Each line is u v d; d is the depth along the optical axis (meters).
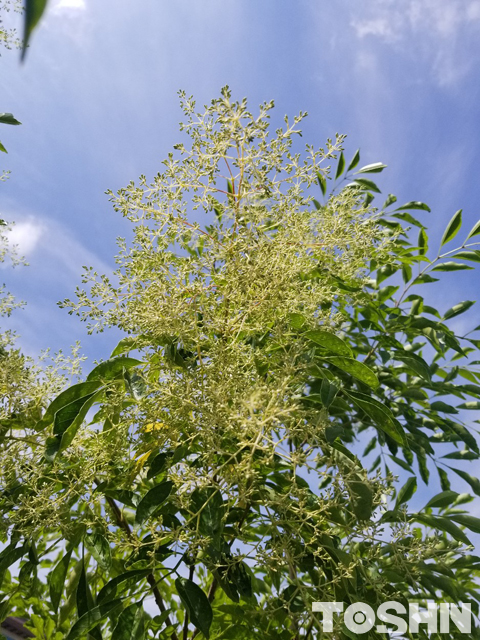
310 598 1.92
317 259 2.31
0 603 2.17
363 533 1.89
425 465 3.47
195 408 1.76
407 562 1.97
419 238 3.57
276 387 1.66
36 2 0.28
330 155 2.07
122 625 1.81
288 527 1.94
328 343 2.05
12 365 2.25
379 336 3.23
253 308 1.96
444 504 2.50
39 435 2.25
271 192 2.07
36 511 1.94
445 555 2.45
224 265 2.00
